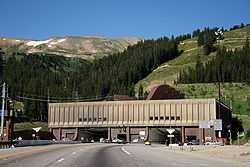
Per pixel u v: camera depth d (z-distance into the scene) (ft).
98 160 88.63
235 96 634.84
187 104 422.82
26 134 391.24
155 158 100.17
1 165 71.46
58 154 109.70
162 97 480.23
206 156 113.80
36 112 611.06
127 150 150.61
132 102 441.27
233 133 458.50
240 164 80.84
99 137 479.41
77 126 454.81
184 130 421.18
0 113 232.94
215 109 412.16
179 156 113.09
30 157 94.79
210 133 404.98
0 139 210.79
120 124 441.27
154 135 441.68
